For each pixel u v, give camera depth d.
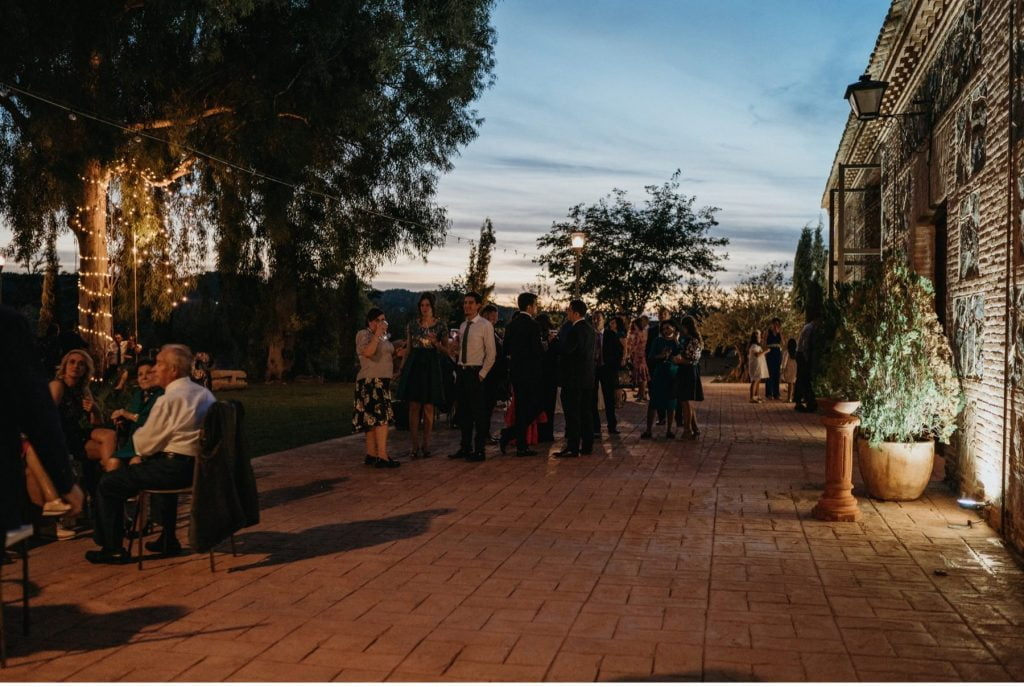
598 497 8.67
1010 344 6.79
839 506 7.57
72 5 18.31
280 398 25.23
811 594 5.43
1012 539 6.62
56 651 4.48
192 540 5.87
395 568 6.06
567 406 11.52
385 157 26.86
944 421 8.23
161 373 6.32
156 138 20.28
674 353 13.52
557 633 4.72
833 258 20.88
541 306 29.59
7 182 20.95
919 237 12.38
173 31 18.94
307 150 22.89
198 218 25.91
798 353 18.80
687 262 30.20
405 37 21.16
